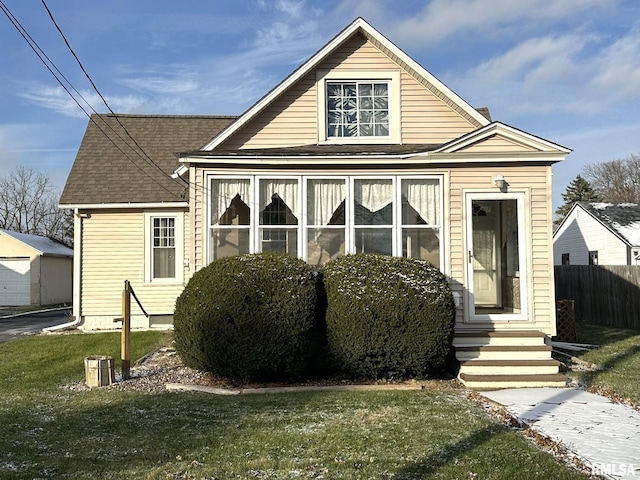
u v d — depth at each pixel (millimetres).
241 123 11305
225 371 8367
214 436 5727
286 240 10117
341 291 8414
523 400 7484
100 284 15445
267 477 4605
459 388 8273
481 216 11852
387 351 8305
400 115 11734
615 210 27406
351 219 10086
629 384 8453
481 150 9922
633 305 16188
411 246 10086
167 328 15273
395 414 6582
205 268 8797
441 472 4707
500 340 9375
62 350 11797
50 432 5918
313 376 8797
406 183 10195
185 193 14320
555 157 9859
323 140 11617
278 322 8141
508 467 4828
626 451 5348
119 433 5867
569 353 11602
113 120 18109
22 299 27109
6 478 4562
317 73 11734
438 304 8367
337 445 5426
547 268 9914
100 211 15516
